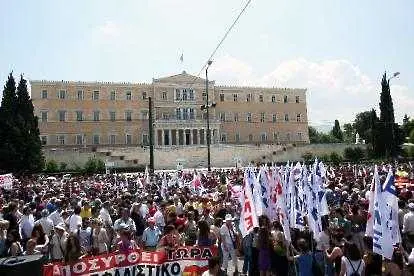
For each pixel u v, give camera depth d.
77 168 101.00
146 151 116.94
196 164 118.94
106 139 125.44
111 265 12.03
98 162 98.62
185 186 35.34
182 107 132.50
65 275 11.72
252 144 129.25
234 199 22.56
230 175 49.84
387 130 92.44
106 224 17.11
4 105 89.19
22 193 33.94
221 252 15.60
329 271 12.30
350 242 11.83
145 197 25.66
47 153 107.81
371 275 10.84
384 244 11.05
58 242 14.20
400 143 94.62
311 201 13.45
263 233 13.83
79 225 16.06
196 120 130.00
